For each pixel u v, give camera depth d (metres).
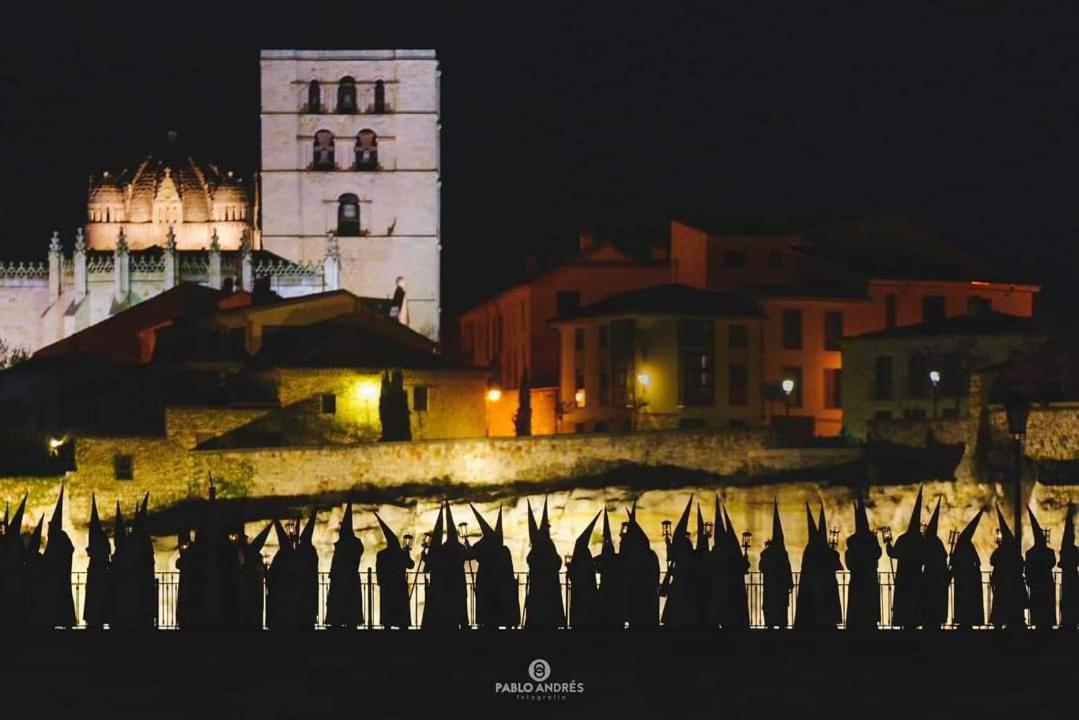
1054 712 74.50
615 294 161.12
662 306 142.88
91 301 180.00
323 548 117.69
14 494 117.25
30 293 183.62
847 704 74.94
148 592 81.75
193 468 120.00
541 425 152.38
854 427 138.62
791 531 118.75
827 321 147.00
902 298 149.75
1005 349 135.12
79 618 92.31
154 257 181.38
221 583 80.75
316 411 129.25
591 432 131.75
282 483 120.38
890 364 137.75
